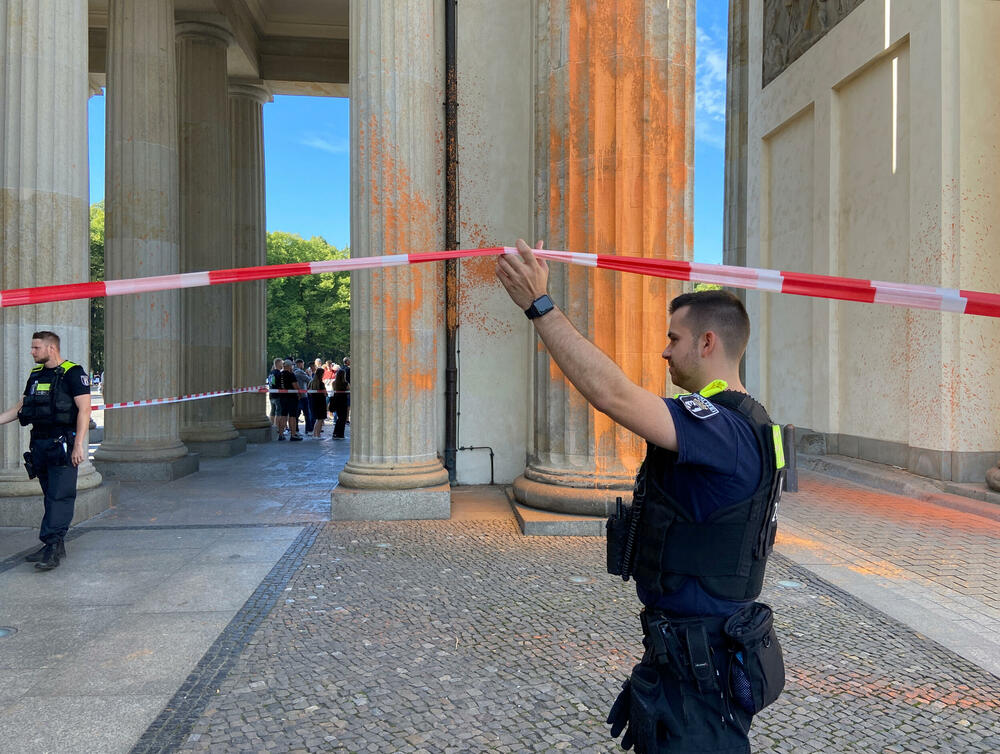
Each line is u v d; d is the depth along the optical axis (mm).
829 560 5879
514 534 6492
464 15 8805
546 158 7016
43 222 6820
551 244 6945
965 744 2951
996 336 9195
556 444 7055
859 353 11172
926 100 9484
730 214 15703
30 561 5320
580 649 3883
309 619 4316
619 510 1753
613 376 1516
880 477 9578
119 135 9766
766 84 14047
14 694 3314
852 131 11391
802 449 12102
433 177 7574
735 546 1526
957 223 9156
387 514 7070
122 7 9766
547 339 1575
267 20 15234
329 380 31547
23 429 6797
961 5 9133
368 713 3154
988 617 4535
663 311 6770
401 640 3998
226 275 2059
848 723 3111
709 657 1491
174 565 5449
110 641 3957
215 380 12680
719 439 1508
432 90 7496
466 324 8906
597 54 6676
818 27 12102
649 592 1593
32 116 6824
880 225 10680
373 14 7184
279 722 3066
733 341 1736
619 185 6641
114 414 9781
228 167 13281
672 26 6719
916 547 6352
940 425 9203
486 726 3045
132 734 2953
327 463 11555
